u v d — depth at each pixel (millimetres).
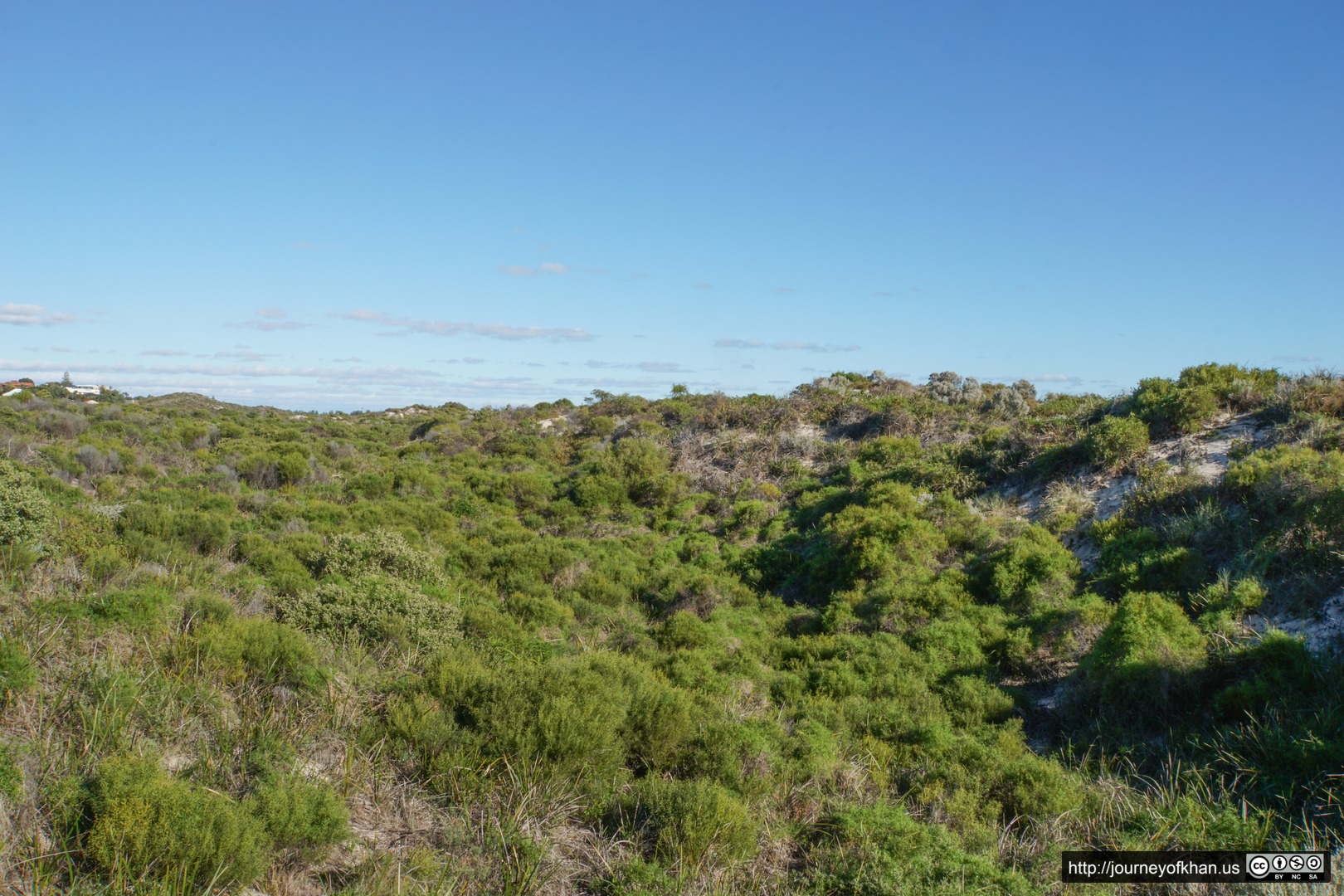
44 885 3691
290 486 20828
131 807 4039
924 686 8180
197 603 7312
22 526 8023
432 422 34781
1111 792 5727
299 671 6473
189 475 19891
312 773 5227
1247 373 14266
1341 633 6973
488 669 6922
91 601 6773
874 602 10758
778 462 20078
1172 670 6977
